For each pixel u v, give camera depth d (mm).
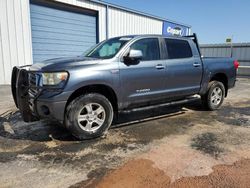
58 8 10883
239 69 18469
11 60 9453
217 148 3725
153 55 4832
